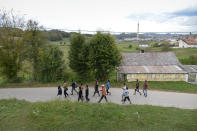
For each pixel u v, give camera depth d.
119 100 17.81
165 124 10.05
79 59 27.59
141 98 18.78
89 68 27.77
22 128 9.34
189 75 31.00
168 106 15.78
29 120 10.11
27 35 26.27
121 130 9.30
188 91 22.77
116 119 10.40
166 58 36.84
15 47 25.52
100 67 26.92
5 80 27.92
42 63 27.36
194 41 103.38
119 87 24.47
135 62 35.53
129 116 10.94
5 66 26.20
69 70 31.23
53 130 9.22
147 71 30.95
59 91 18.36
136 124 9.93
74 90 21.03
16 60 26.48
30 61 27.39
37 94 20.05
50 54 27.83
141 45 93.88
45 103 12.59
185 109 13.99
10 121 10.02
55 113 10.90
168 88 24.20
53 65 27.58
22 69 27.17
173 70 31.62
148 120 10.49
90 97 19.02
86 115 10.71
